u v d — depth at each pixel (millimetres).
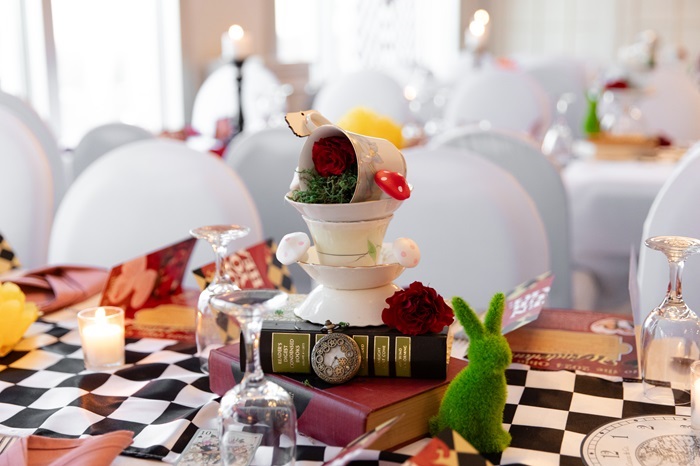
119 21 4406
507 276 1576
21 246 1830
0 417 1009
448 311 966
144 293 1354
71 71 4172
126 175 1674
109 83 4391
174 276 1395
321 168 935
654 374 1021
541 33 7770
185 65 4727
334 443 915
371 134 2166
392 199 930
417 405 929
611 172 2609
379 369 956
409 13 6969
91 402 1038
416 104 4035
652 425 949
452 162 1608
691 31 7242
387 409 899
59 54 4090
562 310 1331
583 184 2533
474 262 1593
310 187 939
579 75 4781
